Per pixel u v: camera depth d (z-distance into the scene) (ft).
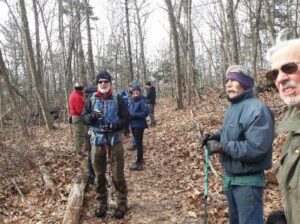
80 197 21.59
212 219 18.98
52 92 112.47
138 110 28.86
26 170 28.73
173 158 31.22
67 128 58.85
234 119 12.74
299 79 6.84
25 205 22.63
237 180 12.71
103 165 20.18
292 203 7.22
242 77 12.75
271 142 12.18
